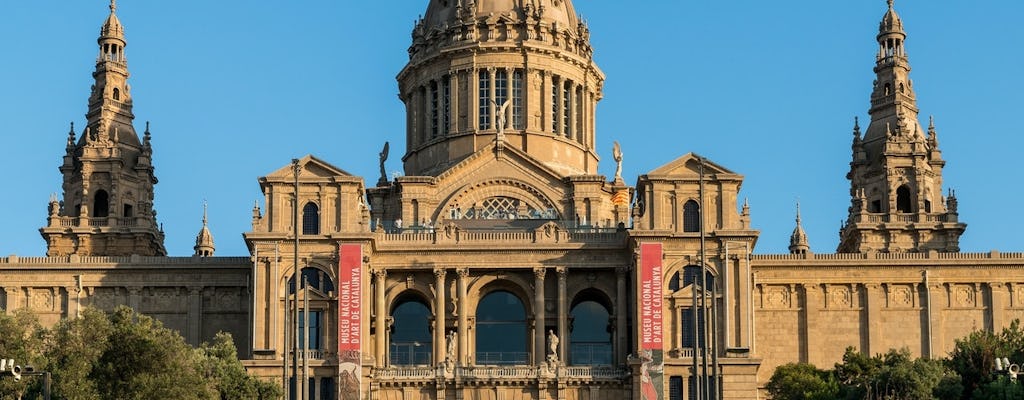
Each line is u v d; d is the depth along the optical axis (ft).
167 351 459.32
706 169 566.36
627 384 543.80
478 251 567.59
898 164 655.35
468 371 543.39
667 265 556.51
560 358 561.43
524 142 632.38
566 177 616.80
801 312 592.60
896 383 498.69
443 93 643.45
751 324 566.77
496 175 617.62
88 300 589.32
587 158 648.38
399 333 575.38
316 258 556.51
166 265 589.73
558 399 541.75
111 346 456.45
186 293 589.73
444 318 565.53
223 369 492.54
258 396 496.23
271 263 554.05
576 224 607.37
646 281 549.13
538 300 565.94
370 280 563.07
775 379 547.90
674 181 562.66
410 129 654.94
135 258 591.37
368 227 562.66
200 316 587.68
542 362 547.49
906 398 496.64
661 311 546.26
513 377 541.75
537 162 616.80
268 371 542.16
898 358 523.29
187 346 490.08
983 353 506.07
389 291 570.46
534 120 635.66
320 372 544.21
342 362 540.11
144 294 590.55
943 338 592.19
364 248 556.51
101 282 589.32
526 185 616.80
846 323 593.01
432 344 566.77
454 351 552.41
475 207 615.16
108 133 654.12
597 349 574.15
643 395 536.42
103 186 647.97
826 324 592.60
